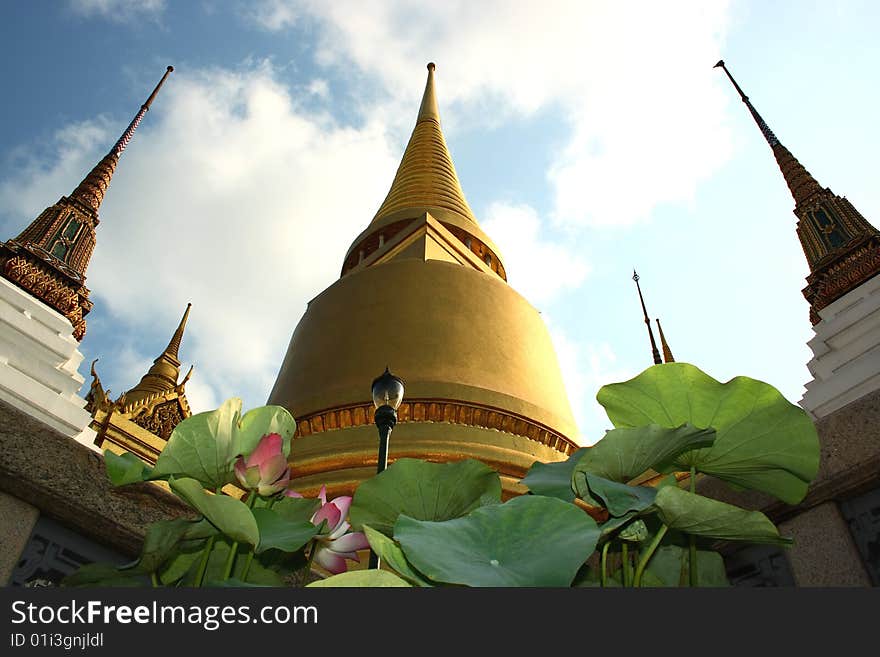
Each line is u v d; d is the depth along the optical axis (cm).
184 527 292
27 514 393
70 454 411
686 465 319
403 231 2306
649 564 322
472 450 1455
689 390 313
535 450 1548
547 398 1809
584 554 226
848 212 1155
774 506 399
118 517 409
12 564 378
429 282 1948
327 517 321
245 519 265
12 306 991
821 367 961
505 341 1867
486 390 1602
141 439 1303
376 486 312
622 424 330
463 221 2508
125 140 1504
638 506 269
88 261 1202
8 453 388
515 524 244
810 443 297
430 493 312
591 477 286
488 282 2048
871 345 914
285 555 332
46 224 1178
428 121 3484
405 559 248
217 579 321
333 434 1509
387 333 1784
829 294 1066
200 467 308
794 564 390
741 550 418
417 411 1542
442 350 1744
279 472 298
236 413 322
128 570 300
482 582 213
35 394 872
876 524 370
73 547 405
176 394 1634
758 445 304
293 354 1917
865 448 376
